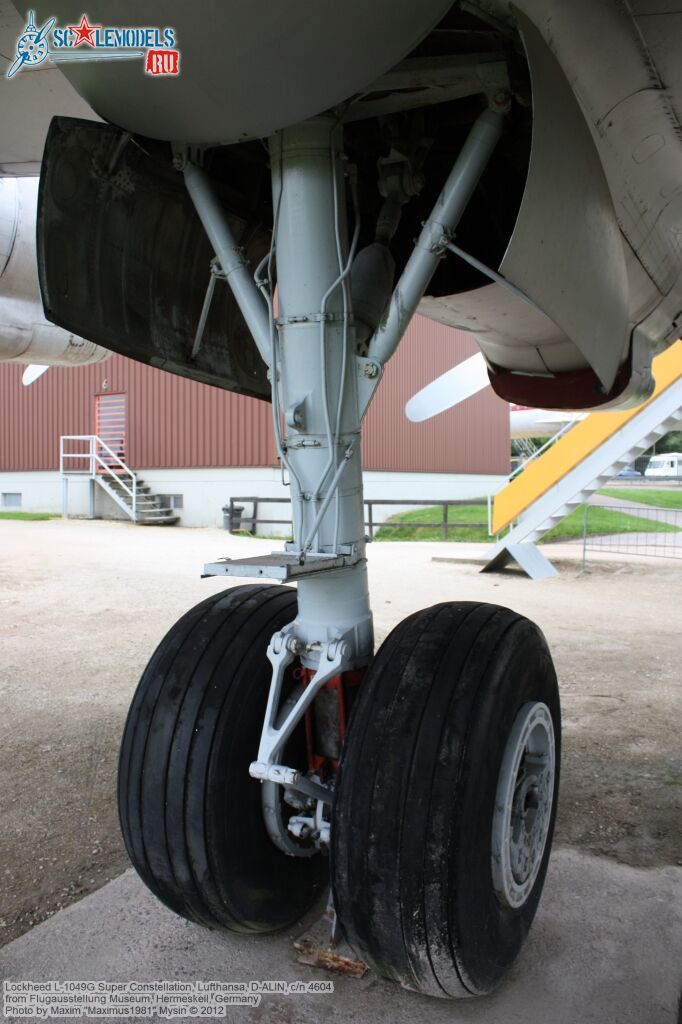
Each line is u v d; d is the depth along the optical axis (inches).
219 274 89.4
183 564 410.0
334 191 82.1
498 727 71.9
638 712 173.6
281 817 84.1
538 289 73.5
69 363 195.2
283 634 82.8
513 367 144.8
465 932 67.7
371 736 70.8
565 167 73.2
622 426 367.2
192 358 109.3
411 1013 75.2
